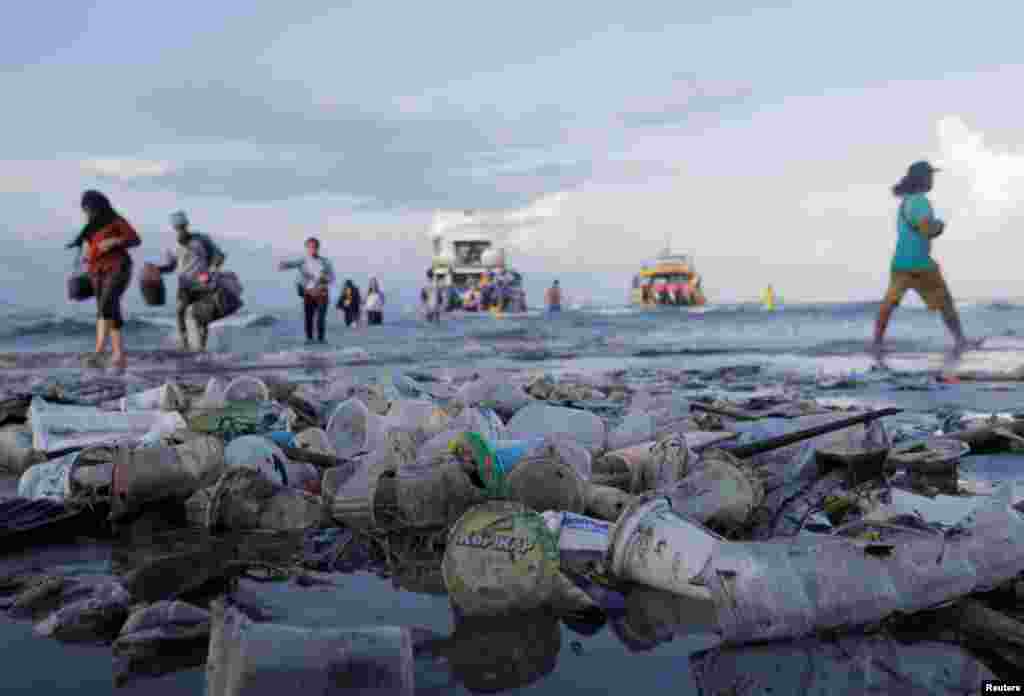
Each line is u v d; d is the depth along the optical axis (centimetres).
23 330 2211
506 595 179
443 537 230
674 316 3678
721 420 392
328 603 190
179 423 355
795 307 5369
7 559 229
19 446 369
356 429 353
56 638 169
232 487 253
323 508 262
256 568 217
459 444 237
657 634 168
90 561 226
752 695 140
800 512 238
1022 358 955
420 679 148
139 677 150
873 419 275
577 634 169
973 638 162
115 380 744
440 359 1149
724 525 224
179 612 169
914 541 182
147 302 1405
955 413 461
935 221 1147
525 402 428
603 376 803
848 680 145
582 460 274
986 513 195
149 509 263
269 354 1276
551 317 4034
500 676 149
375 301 3000
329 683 129
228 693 127
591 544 211
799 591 164
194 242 1407
